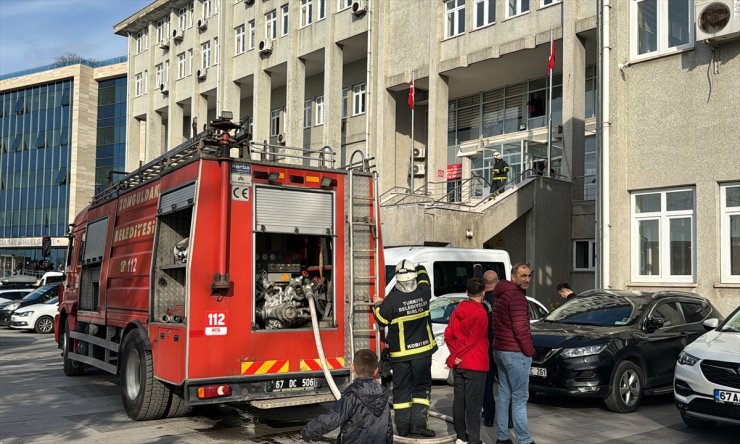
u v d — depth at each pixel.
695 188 14.17
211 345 7.84
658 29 14.86
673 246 14.55
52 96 73.12
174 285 8.94
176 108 47.28
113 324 10.62
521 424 7.35
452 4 28.12
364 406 4.68
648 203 14.98
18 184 74.62
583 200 23.09
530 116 28.41
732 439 8.32
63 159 71.62
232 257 8.05
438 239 19.94
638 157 15.02
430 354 7.88
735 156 13.48
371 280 8.91
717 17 13.42
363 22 31.69
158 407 8.90
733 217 13.66
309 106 38.69
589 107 26.20
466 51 27.06
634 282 14.80
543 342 10.16
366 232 8.98
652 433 8.60
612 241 15.00
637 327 10.48
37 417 9.41
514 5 25.94
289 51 35.75
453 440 7.77
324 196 8.77
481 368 7.50
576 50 23.58
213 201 8.09
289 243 9.00
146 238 9.53
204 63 45.03
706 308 11.67
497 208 21.14
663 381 10.46
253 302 8.11
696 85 14.16
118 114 70.38
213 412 9.69
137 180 10.59
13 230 74.44
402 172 31.34
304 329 8.38
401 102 31.56
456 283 14.98
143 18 50.50
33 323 24.33
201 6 45.38
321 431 4.55
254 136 38.16
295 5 35.88
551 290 22.25
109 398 10.98
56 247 70.69
